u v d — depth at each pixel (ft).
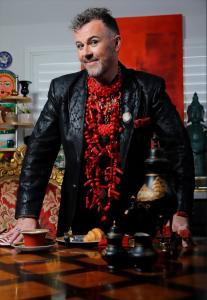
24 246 4.51
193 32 12.87
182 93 12.69
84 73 5.85
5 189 6.90
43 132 5.81
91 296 2.80
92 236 4.81
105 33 5.20
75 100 5.72
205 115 12.74
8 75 12.89
